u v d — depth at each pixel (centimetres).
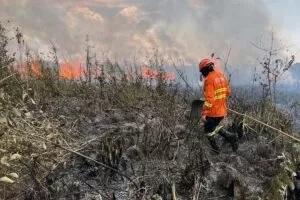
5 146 479
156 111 724
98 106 768
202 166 502
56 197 455
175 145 593
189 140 604
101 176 507
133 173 513
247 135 665
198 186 481
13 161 482
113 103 802
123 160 530
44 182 470
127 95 812
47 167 500
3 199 445
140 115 713
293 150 588
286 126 657
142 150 565
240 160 571
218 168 526
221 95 605
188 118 674
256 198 475
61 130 607
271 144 625
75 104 775
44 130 559
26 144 498
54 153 524
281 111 707
